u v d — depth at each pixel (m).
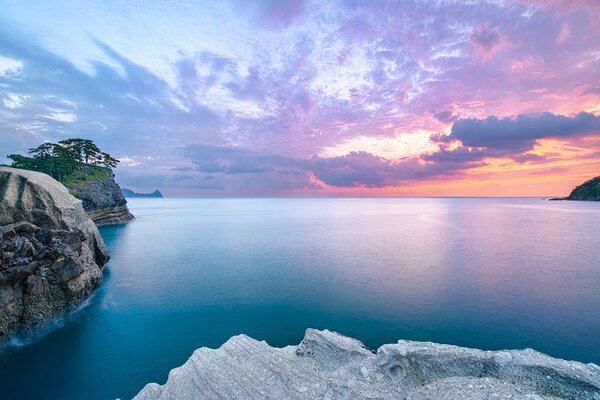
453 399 16.12
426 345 20.70
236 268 57.66
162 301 39.66
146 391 18.89
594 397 15.66
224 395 17.42
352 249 76.50
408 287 45.75
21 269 28.58
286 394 17.47
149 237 96.50
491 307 37.41
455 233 105.00
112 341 28.98
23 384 22.66
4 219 30.38
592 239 89.31
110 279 49.41
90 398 21.27
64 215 35.69
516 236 96.56
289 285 46.81
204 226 129.38
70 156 121.12
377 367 19.14
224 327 32.09
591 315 34.78
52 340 28.94
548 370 17.22
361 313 35.69
